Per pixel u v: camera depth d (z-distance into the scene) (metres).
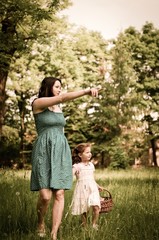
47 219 5.87
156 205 6.96
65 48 30.70
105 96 35.25
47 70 30.83
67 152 5.26
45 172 5.15
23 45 19.41
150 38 41.31
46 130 5.27
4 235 4.87
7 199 6.88
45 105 5.18
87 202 6.18
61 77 32.34
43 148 5.20
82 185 6.35
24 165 39.97
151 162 47.53
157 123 40.56
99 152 35.69
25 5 17.81
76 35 33.31
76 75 31.91
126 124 35.25
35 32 20.14
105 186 11.07
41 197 5.15
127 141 35.81
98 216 6.17
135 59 41.22
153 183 13.06
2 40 18.48
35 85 31.22
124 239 4.86
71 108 36.06
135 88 39.72
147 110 39.47
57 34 27.52
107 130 35.47
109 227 5.30
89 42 34.44
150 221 5.66
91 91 4.80
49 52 29.91
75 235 4.95
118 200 7.68
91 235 4.75
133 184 12.11
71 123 36.12
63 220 5.79
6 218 5.68
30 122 40.97
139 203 7.14
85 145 6.63
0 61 18.70
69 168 5.23
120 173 21.47
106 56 36.56
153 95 40.75
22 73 30.91
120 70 35.47
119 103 35.38
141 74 41.34
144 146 38.69
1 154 39.53
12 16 18.27
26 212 5.98
